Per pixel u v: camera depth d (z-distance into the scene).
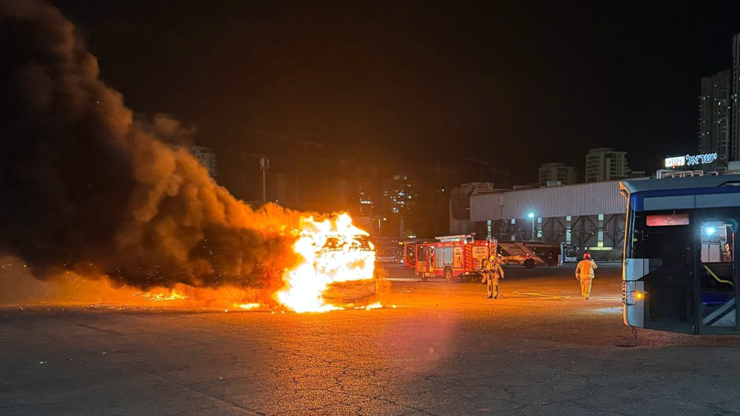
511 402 6.56
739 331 10.10
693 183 10.51
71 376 8.05
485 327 12.55
